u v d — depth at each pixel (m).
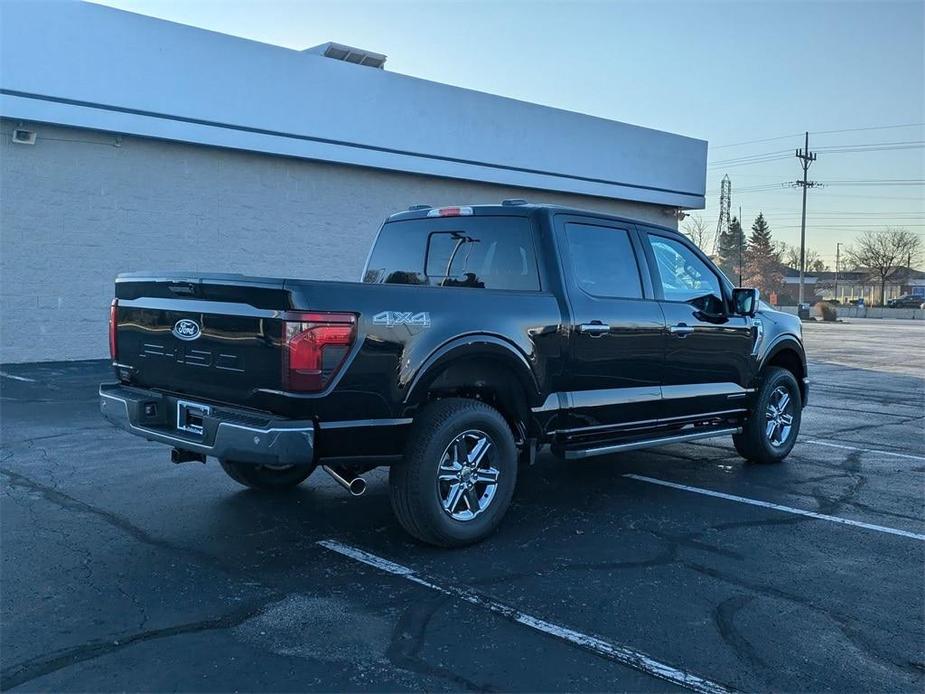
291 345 4.28
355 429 4.50
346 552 4.92
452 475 4.97
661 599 4.30
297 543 5.07
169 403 4.94
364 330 4.48
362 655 3.59
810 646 3.79
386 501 6.07
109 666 3.43
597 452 5.84
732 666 3.58
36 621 3.85
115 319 5.48
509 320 5.24
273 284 4.32
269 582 4.41
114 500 5.89
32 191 13.09
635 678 3.45
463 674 3.44
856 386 14.72
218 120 14.65
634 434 6.33
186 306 4.83
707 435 6.83
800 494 6.55
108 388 5.43
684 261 6.83
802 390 8.12
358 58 19.23
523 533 5.38
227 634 3.76
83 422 8.72
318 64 15.92
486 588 4.39
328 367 4.35
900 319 68.31
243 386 4.52
